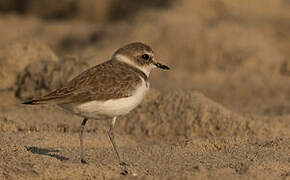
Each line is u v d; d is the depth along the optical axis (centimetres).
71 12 2820
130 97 855
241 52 2020
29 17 2778
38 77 1399
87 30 2477
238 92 1739
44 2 2862
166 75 1939
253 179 775
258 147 1031
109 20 2745
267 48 2075
